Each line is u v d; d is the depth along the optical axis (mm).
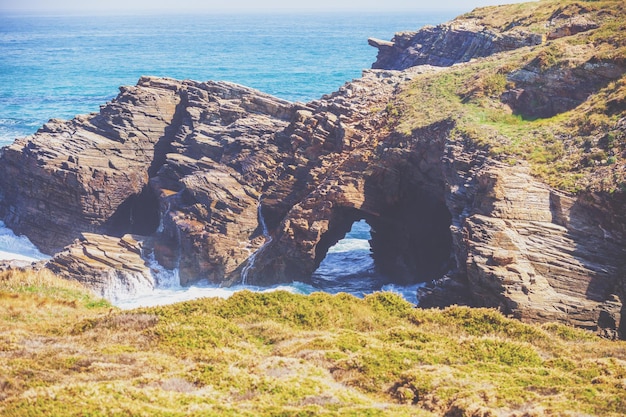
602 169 53188
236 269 66438
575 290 49188
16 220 80812
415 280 66812
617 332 48156
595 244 50875
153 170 83188
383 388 27109
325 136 71500
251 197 71062
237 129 79000
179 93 87250
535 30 82812
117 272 64688
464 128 63188
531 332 35562
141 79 89250
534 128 61188
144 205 80500
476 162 59125
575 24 77188
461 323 36938
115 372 26844
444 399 25172
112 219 78062
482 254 50188
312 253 65125
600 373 28547
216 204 69750
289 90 168750
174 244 68500
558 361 30203
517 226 51875
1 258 74938
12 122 135250
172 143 82750
